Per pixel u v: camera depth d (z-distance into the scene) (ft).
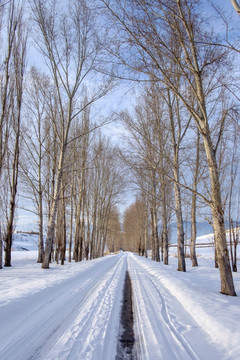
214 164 20.39
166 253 54.29
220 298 16.99
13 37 40.68
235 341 9.98
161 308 16.03
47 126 53.01
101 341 10.57
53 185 53.47
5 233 45.70
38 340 10.39
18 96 43.11
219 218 19.66
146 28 18.24
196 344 10.41
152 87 32.17
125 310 15.49
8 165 43.57
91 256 85.05
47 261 37.22
